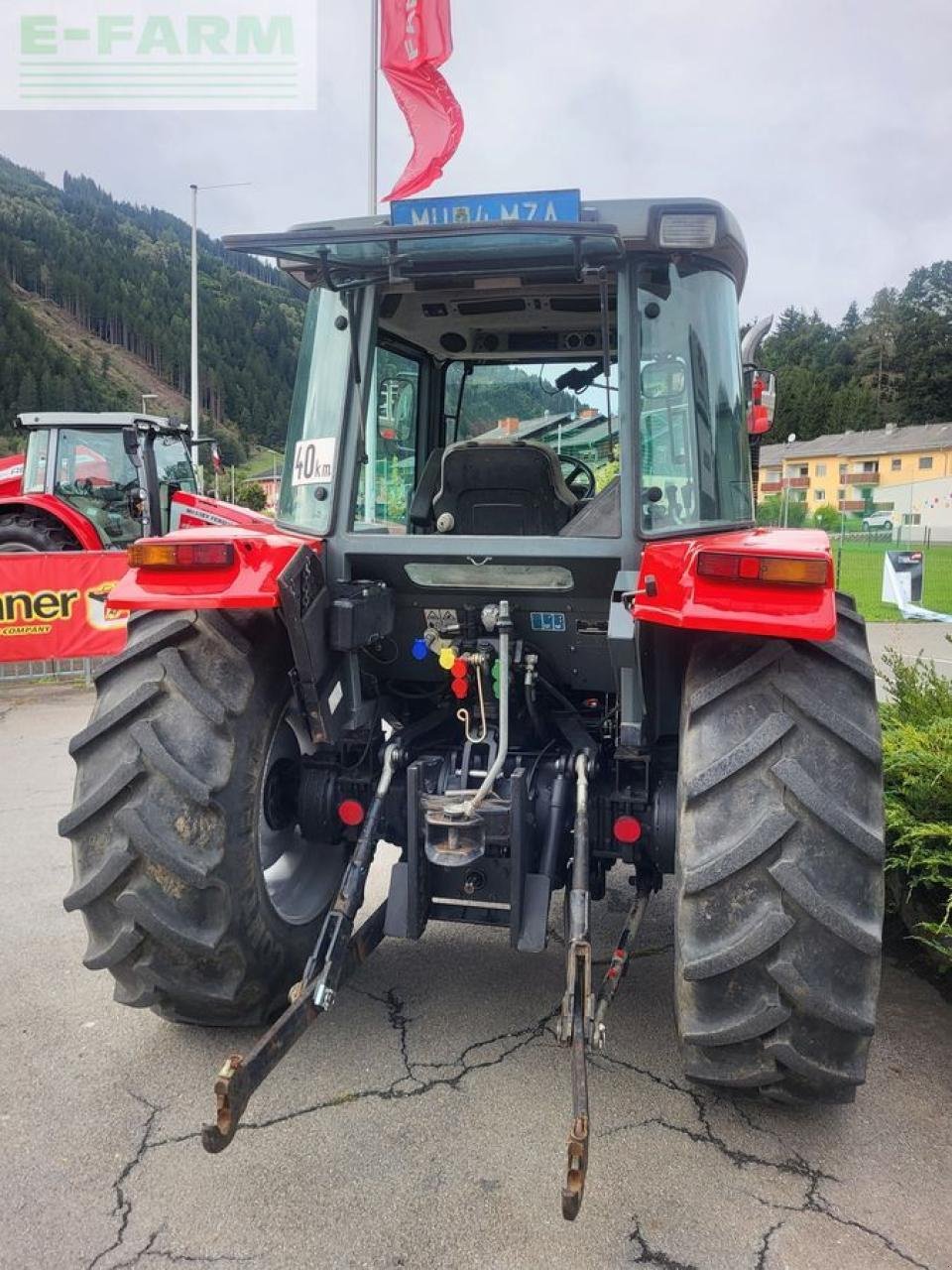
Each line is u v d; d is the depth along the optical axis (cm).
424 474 370
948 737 353
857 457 7531
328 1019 303
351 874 268
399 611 310
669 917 386
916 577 1312
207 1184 227
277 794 305
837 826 214
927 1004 317
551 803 280
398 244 253
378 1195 223
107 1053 285
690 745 232
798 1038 219
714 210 246
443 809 266
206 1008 265
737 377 293
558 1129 247
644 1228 213
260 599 244
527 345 357
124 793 245
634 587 257
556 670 309
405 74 628
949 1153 239
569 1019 224
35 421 1092
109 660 265
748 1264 203
